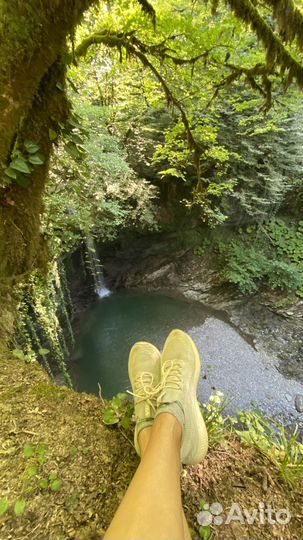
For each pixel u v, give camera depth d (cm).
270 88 268
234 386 486
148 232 680
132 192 502
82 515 73
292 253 721
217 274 742
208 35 243
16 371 119
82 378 498
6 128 125
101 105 434
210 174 599
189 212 682
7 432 91
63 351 518
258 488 86
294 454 98
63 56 137
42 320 347
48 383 114
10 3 104
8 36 108
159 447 72
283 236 739
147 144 523
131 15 234
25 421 95
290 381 502
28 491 76
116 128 489
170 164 530
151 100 398
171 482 65
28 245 164
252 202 666
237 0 172
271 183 620
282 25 159
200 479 87
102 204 427
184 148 455
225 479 88
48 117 143
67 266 603
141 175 574
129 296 741
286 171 645
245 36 242
